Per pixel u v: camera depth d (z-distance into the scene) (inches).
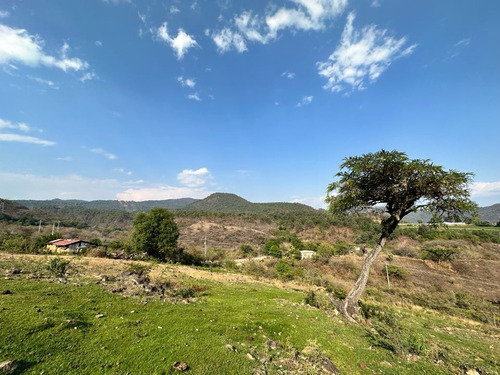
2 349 163.2
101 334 217.0
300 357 244.5
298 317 395.2
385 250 1978.3
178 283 568.7
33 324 204.8
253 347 253.8
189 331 259.6
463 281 1298.0
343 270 1504.7
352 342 311.1
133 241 1407.5
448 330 518.6
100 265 685.3
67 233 2645.2
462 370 252.2
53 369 155.4
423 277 1371.8
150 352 197.9
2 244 1035.9
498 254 1679.4
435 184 451.2
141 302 340.5
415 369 245.4
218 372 182.5
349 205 540.1
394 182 480.1
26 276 386.3
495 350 377.4
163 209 1530.5
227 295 539.8
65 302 281.9
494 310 823.1
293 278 1138.7
